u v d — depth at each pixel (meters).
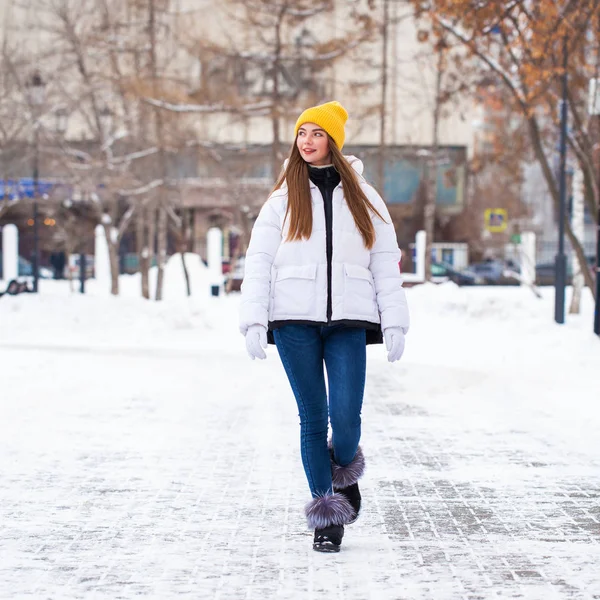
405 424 13.36
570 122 34.56
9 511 8.50
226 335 28.59
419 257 68.75
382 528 7.98
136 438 12.20
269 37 45.88
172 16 46.97
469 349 23.30
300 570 6.76
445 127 62.47
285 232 7.29
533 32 27.41
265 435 12.45
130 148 48.47
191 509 8.59
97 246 69.75
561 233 29.09
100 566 6.85
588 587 6.38
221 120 61.56
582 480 9.87
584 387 16.75
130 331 28.44
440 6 28.06
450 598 6.13
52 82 47.94
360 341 7.32
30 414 13.97
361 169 7.62
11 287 52.47
